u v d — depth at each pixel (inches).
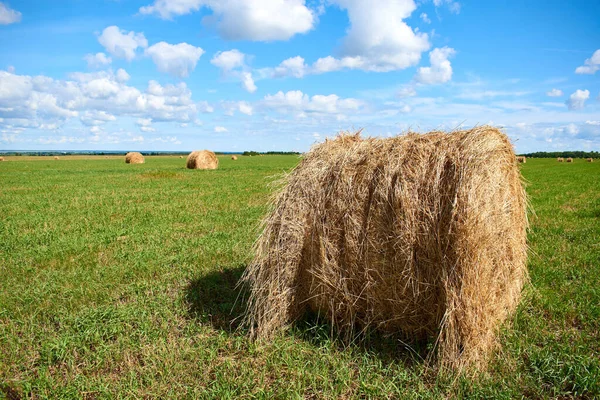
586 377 143.0
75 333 187.6
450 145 163.3
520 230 207.3
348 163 179.6
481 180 153.6
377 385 145.5
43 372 156.1
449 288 152.7
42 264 290.0
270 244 190.7
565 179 1045.8
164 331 188.2
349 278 175.5
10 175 1171.3
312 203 182.5
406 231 158.6
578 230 369.1
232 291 236.2
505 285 183.3
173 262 292.2
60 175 1167.6
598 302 209.5
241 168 1513.3
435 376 151.9
